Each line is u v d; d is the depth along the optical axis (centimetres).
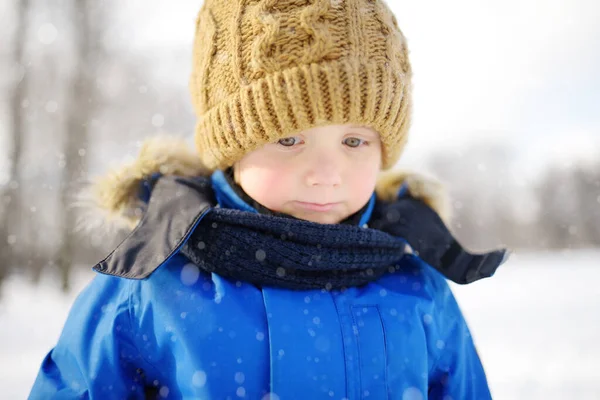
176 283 121
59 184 919
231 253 120
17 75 956
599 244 1862
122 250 121
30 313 604
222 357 113
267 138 125
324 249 124
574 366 359
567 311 553
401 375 123
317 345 116
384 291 133
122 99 1002
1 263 886
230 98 131
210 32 138
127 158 148
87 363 118
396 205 154
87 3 1006
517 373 350
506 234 1967
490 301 639
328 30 125
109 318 120
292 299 121
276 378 112
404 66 141
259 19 127
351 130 128
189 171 151
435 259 145
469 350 148
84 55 997
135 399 121
